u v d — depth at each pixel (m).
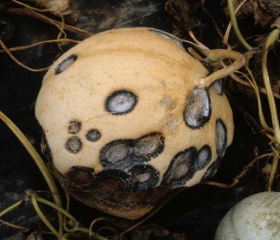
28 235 0.56
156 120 0.44
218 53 0.50
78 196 0.49
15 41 0.56
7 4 0.55
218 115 0.47
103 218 0.55
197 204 0.60
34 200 0.53
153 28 0.53
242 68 0.56
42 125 0.46
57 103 0.45
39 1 0.55
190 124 0.45
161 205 0.53
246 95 0.57
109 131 0.44
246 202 0.51
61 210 0.54
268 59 0.56
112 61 0.45
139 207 0.49
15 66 0.56
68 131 0.45
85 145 0.44
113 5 0.58
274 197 0.51
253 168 0.60
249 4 0.56
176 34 0.58
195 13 0.58
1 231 0.56
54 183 0.54
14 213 0.56
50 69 0.48
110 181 0.45
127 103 0.44
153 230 0.57
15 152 0.56
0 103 0.55
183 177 0.46
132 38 0.46
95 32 0.57
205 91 0.46
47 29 0.56
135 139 0.44
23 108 0.56
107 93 0.44
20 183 0.56
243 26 0.58
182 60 0.46
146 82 0.44
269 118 0.59
